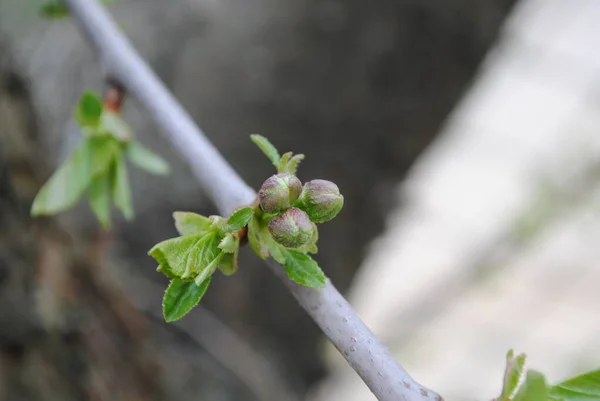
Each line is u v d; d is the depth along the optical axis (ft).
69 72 1.67
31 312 1.15
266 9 1.85
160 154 1.81
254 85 1.90
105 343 1.37
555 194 2.80
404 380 0.68
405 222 3.04
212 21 1.84
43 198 0.89
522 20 2.32
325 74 1.91
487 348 3.27
